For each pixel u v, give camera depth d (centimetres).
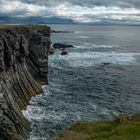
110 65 12200
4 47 6072
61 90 7844
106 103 6781
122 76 9994
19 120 5122
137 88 8338
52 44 19362
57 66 11488
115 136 2098
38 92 7456
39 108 6212
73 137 2631
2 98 4856
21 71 7212
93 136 2245
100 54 15600
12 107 5294
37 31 9856
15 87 6400
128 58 14362
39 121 5441
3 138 4244
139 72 10756
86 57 14262
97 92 7781
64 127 5162
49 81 8869
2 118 4372
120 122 2842
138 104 6781
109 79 9456
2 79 5512
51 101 6756
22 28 8531
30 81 7488
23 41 7575
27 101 6644
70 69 10975
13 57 6569
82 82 8894
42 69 8744
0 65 5572
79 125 3075
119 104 6738
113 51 17225
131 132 2175
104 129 2797
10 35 6731
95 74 10194
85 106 6481
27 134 4888
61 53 14812
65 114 5869
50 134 4881
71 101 6825
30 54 8694
